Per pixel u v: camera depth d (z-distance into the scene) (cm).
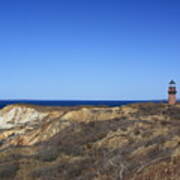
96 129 2683
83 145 2142
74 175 1404
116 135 2141
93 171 1358
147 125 2348
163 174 1003
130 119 2912
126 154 1529
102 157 1639
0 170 1622
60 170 1538
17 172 1620
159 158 1177
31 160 1919
